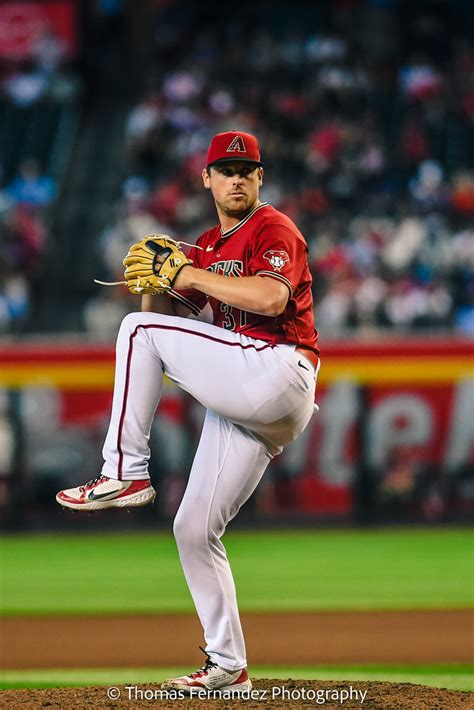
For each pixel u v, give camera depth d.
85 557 44.44
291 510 54.09
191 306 18.05
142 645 27.44
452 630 28.97
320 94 79.69
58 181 76.62
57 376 51.72
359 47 86.44
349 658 25.45
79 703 16.95
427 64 83.44
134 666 24.92
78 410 52.06
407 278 62.69
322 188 70.81
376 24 89.50
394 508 53.81
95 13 89.38
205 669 17.56
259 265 16.48
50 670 24.55
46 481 52.66
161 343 16.61
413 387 52.62
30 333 63.44
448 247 64.81
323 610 32.22
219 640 17.48
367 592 35.59
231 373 16.38
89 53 87.12
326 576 38.97
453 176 73.38
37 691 18.22
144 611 32.66
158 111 78.75
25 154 79.06
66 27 85.12
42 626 30.28
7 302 63.81
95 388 51.91
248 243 16.94
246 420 16.56
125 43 89.56
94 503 16.66
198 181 71.19
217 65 85.44
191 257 17.95
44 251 69.50
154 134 76.31
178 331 16.59
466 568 40.50
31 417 52.00
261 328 16.77
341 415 52.94
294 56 85.31
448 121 78.44
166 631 29.33
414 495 53.66
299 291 17.03
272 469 53.88
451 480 53.69
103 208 74.00
